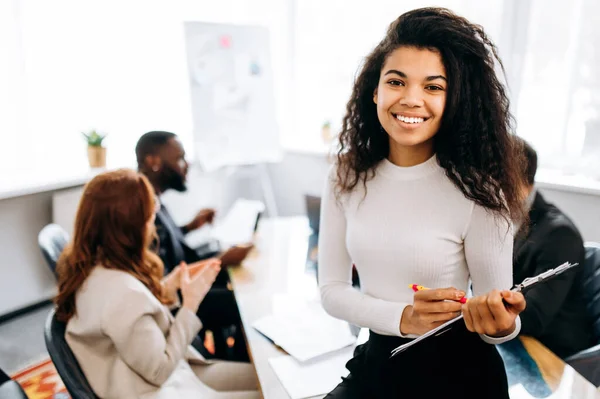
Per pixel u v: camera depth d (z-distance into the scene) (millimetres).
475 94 778
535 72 2180
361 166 905
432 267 804
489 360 811
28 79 2340
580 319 1239
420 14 788
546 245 1212
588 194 1943
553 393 877
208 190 3053
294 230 1983
